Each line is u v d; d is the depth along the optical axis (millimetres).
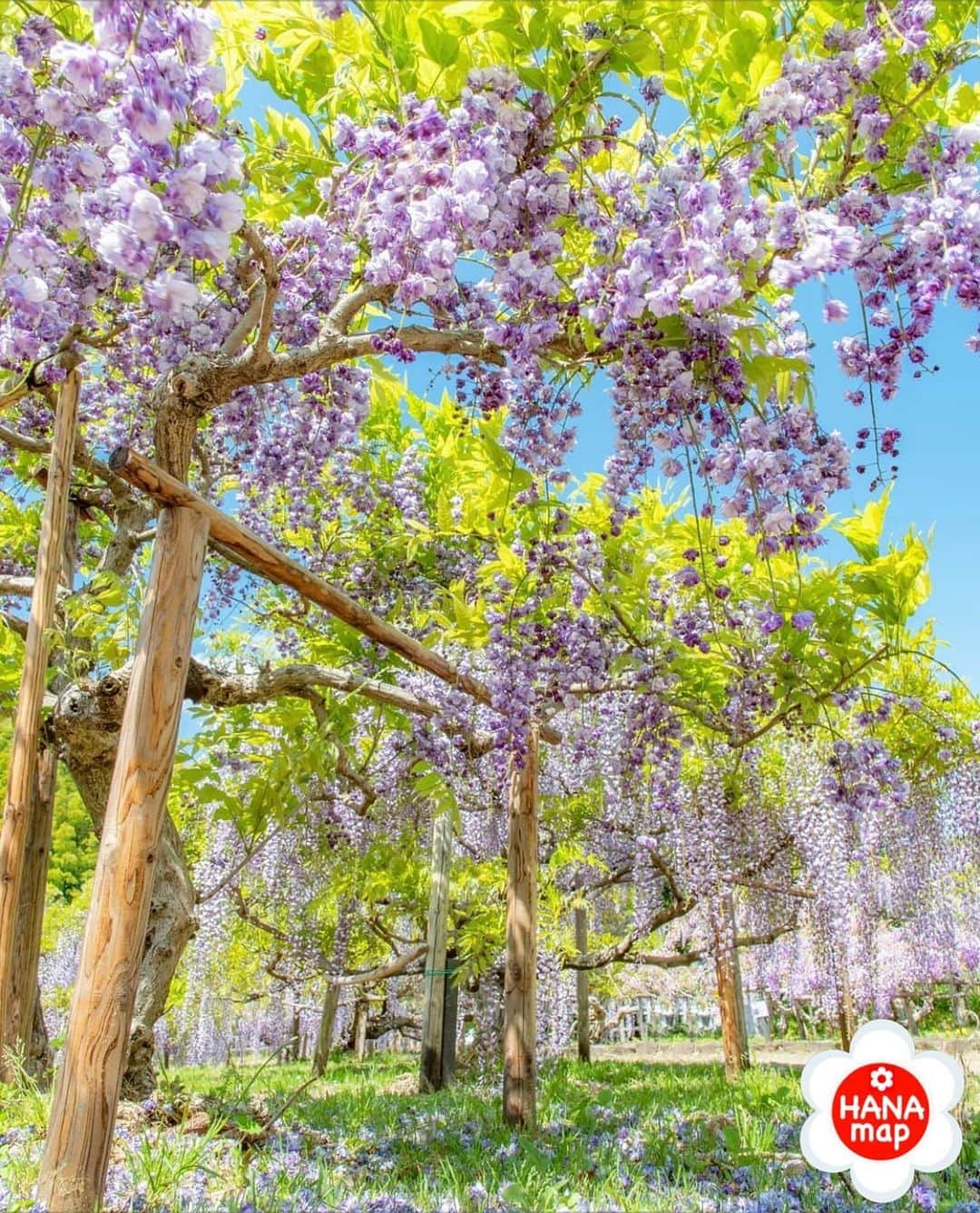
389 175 2598
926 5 2441
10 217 2115
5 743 7707
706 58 2951
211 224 1748
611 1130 4562
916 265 2576
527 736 4086
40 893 5301
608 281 2596
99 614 5039
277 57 3656
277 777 4809
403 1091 7430
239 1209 2598
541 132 2674
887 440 2732
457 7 2398
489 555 5402
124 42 1673
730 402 2688
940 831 7230
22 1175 2771
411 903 9820
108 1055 2373
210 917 8625
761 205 2467
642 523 5055
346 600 3459
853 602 4297
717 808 7414
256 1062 15398
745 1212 2969
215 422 4801
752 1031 20562
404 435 6871
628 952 9781
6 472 6387
